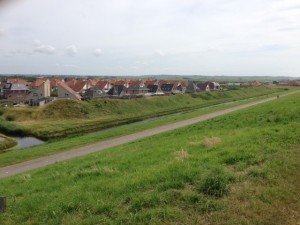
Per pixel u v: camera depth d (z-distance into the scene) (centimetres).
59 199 855
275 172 1011
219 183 838
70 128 5756
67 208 781
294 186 920
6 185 1378
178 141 1900
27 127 5616
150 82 14325
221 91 13000
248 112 3466
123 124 6462
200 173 962
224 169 1005
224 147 1365
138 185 909
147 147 1919
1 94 11800
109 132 4147
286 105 3425
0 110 7044
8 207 851
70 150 3044
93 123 6288
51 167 1761
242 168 1049
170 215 713
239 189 867
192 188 866
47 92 10412
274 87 17750
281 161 1111
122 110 7969
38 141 4891
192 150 1414
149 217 711
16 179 1520
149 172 1035
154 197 791
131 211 750
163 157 1338
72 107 7262
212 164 1082
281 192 866
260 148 1303
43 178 1351
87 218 724
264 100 8262
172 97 10181
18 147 4397
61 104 7281
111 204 779
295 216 752
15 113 6925
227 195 829
